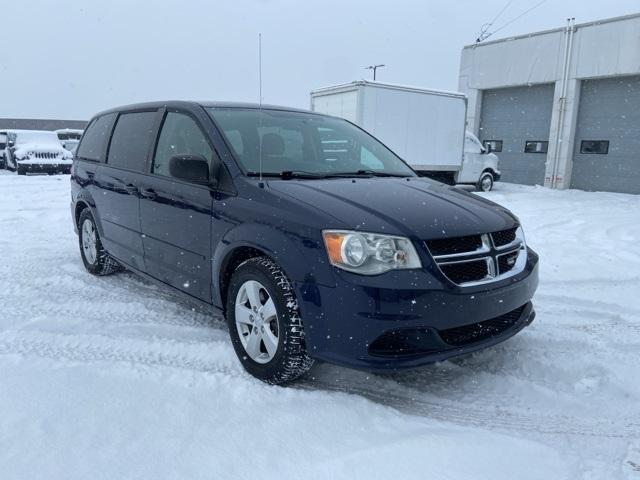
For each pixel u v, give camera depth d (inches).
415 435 98.6
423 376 130.0
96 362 127.6
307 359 116.0
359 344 106.1
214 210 133.3
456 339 115.3
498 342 122.1
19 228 310.8
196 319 163.5
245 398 111.0
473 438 99.7
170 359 133.2
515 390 123.3
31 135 805.9
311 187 128.2
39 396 107.6
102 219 192.9
